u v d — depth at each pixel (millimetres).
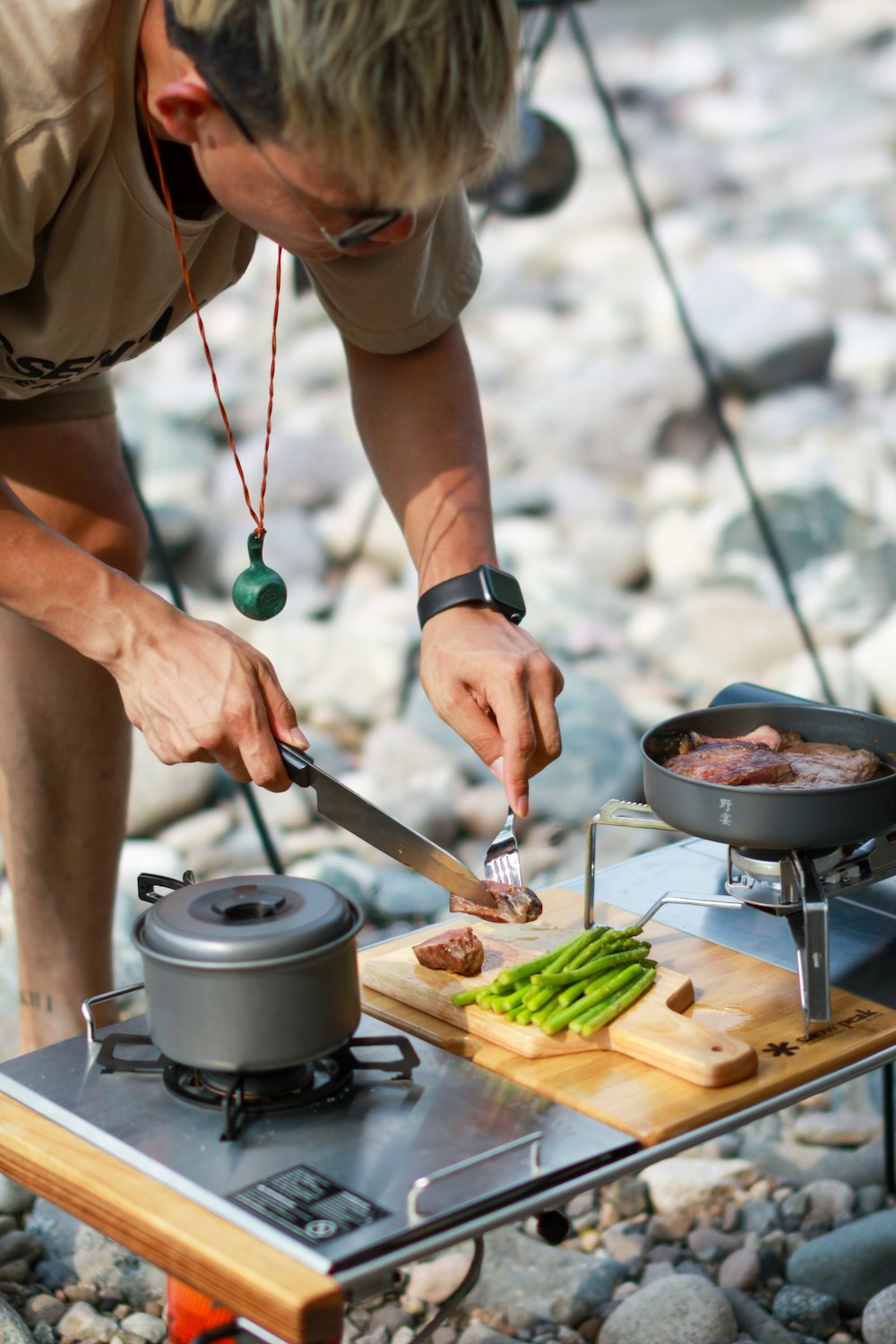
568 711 3816
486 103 1254
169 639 1591
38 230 1599
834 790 1621
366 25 1187
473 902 1779
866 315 7199
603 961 1683
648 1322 1984
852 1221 2219
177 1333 1587
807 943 1616
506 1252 2174
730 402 6336
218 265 1837
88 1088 1539
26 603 1611
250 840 3553
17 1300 2109
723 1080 1525
